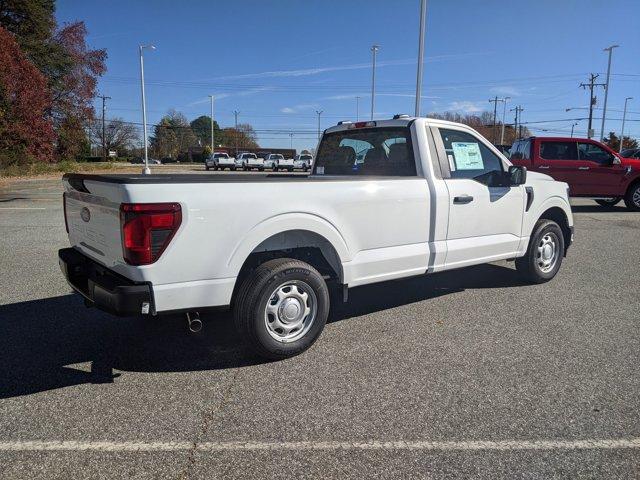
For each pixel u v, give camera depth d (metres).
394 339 4.61
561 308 5.53
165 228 3.50
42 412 3.32
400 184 4.74
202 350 4.35
